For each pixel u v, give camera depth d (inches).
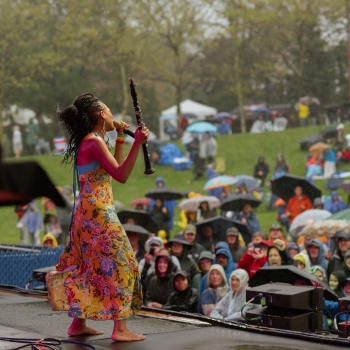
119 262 212.2
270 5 1913.1
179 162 1555.1
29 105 2026.3
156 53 1993.1
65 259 222.1
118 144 225.0
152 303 412.8
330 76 1916.8
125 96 2010.3
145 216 727.7
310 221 726.5
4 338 217.8
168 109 2050.9
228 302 387.5
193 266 501.7
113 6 1923.0
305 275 333.1
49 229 840.3
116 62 1994.3
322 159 1338.6
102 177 215.6
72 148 219.0
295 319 268.2
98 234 212.4
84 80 2022.6
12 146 1876.2
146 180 1540.4
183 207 871.1
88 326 245.6
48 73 2015.3
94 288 214.1
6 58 1996.8
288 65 1955.0
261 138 1733.5
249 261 425.4
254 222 800.9
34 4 1979.6
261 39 1972.2
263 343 219.3
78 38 1955.0
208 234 660.7
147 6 1941.4
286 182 872.3
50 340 214.1
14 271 462.6
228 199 809.5
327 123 1787.6
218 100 2023.9
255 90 1977.1
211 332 237.1
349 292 369.7
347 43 1891.0
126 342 217.0
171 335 230.4
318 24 1911.9
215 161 1545.3
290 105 1908.2
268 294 270.7
